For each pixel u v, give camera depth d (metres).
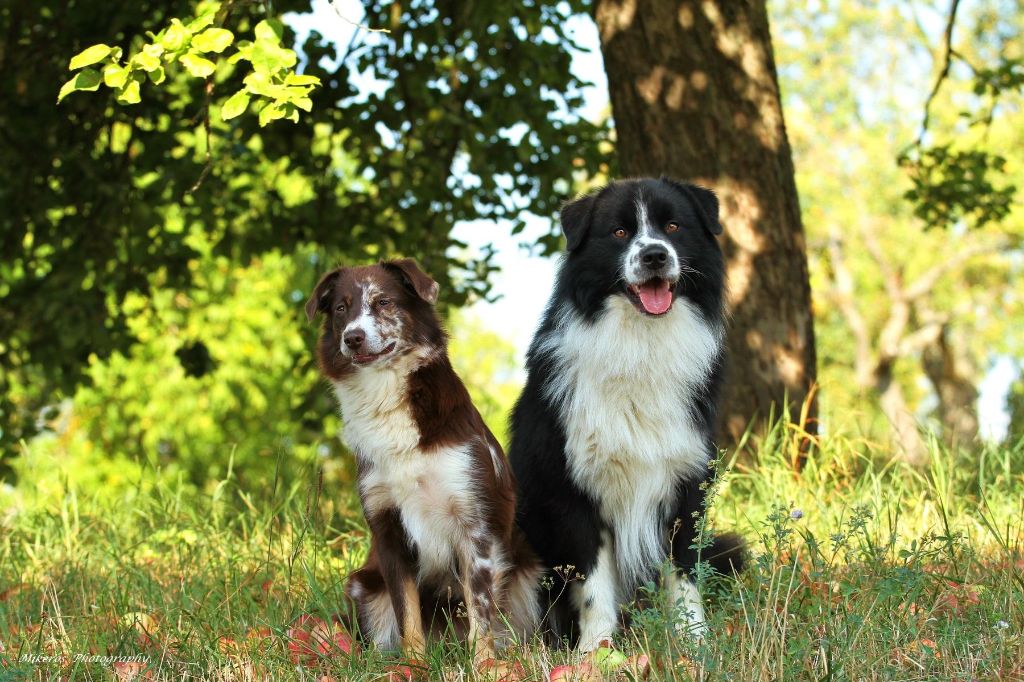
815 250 34.09
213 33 5.02
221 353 19.19
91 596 5.45
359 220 10.81
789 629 4.26
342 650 4.52
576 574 5.05
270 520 6.39
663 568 4.76
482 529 4.74
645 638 4.26
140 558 6.49
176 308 17.77
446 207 10.77
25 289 10.28
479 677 4.23
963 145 30.00
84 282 10.38
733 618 4.56
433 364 4.76
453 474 4.68
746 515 6.27
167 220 10.98
